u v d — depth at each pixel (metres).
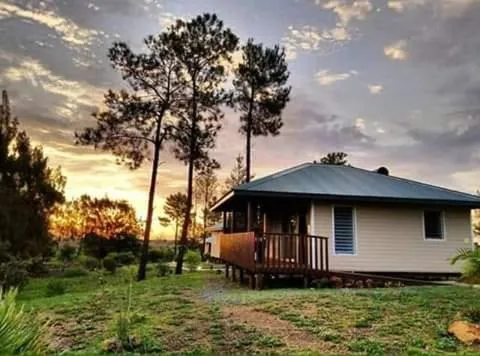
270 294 10.43
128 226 37.00
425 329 6.73
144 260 19.62
